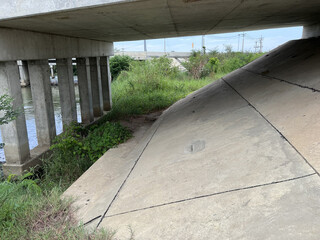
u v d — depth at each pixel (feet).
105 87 36.42
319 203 6.63
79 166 18.19
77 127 23.77
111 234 8.54
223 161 10.75
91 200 12.49
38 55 20.51
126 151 19.69
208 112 19.60
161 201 9.66
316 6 16.63
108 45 35.73
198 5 14.26
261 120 13.29
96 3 12.80
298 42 28.53
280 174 8.38
